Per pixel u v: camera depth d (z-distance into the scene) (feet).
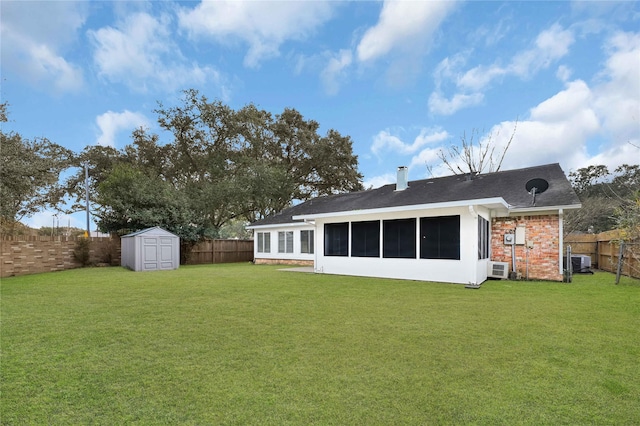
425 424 7.53
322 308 19.75
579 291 26.12
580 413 8.02
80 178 83.35
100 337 13.97
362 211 37.40
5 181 39.68
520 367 10.73
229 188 70.08
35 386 9.42
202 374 10.20
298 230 59.82
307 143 82.48
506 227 36.19
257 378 9.90
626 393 9.00
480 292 25.80
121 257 56.70
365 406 8.30
